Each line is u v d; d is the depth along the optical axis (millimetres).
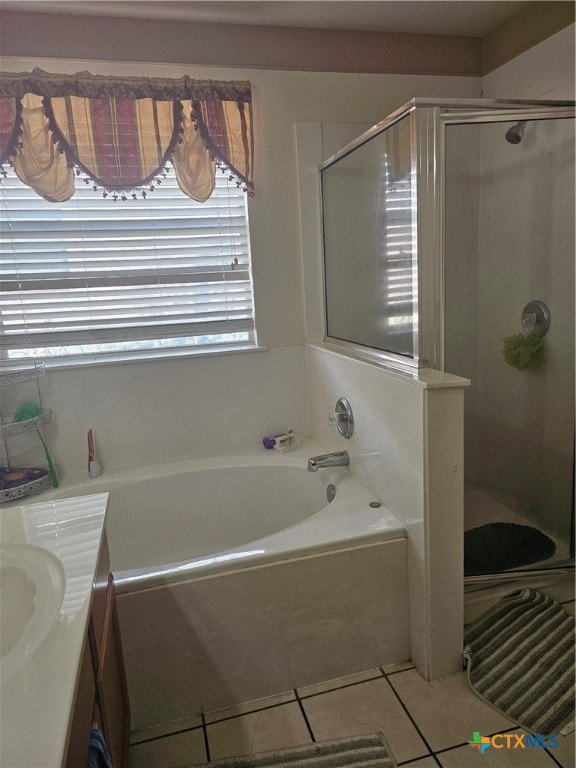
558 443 2072
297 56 2172
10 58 1898
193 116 2012
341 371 2027
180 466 2230
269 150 2203
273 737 1443
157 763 1385
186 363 2264
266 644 1550
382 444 1736
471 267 2059
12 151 1856
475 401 2094
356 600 1610
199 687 1512
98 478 2148
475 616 1812
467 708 1503
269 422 2430
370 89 2270
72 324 2182
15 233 2045
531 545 2025
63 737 578
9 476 2045
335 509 1760
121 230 2143
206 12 1971
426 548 1527
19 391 2111
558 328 2037
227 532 2256
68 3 1853
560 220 2004
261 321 2344
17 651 729
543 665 1597
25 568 974
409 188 1620
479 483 2115
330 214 2221
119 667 1330
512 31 2191
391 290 1792
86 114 1908
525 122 1881
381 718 1486
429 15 2113
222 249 2271
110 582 1316
